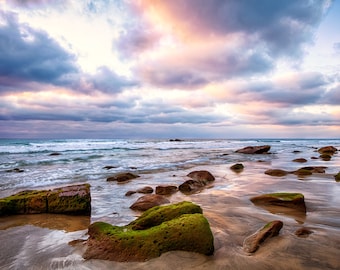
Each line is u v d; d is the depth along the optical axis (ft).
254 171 53.72
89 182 41.63
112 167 60.18
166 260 13.88
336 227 19.63
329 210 24.44
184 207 18.65
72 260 14.30
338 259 14.23
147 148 151.94
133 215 23.95
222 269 13.16
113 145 189.88
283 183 38.37
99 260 14.11
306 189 33.91
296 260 14.07
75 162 73.05
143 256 14.08
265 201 26.89
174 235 14.96
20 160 77.25
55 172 53.11
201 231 14.96
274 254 14.76
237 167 57.57
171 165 65.57
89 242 16.05
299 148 163.53
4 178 45.68
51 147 145.18
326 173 47.98
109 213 24.66
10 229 20.20
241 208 25.34
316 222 20.86
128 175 44.27
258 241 16.15
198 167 60.95
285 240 16.70
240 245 16.26
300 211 24.17
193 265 13.55
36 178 45.68
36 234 19.03
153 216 17.89
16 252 15.58
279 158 88.79
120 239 15.05
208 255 14.52
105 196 31.78
